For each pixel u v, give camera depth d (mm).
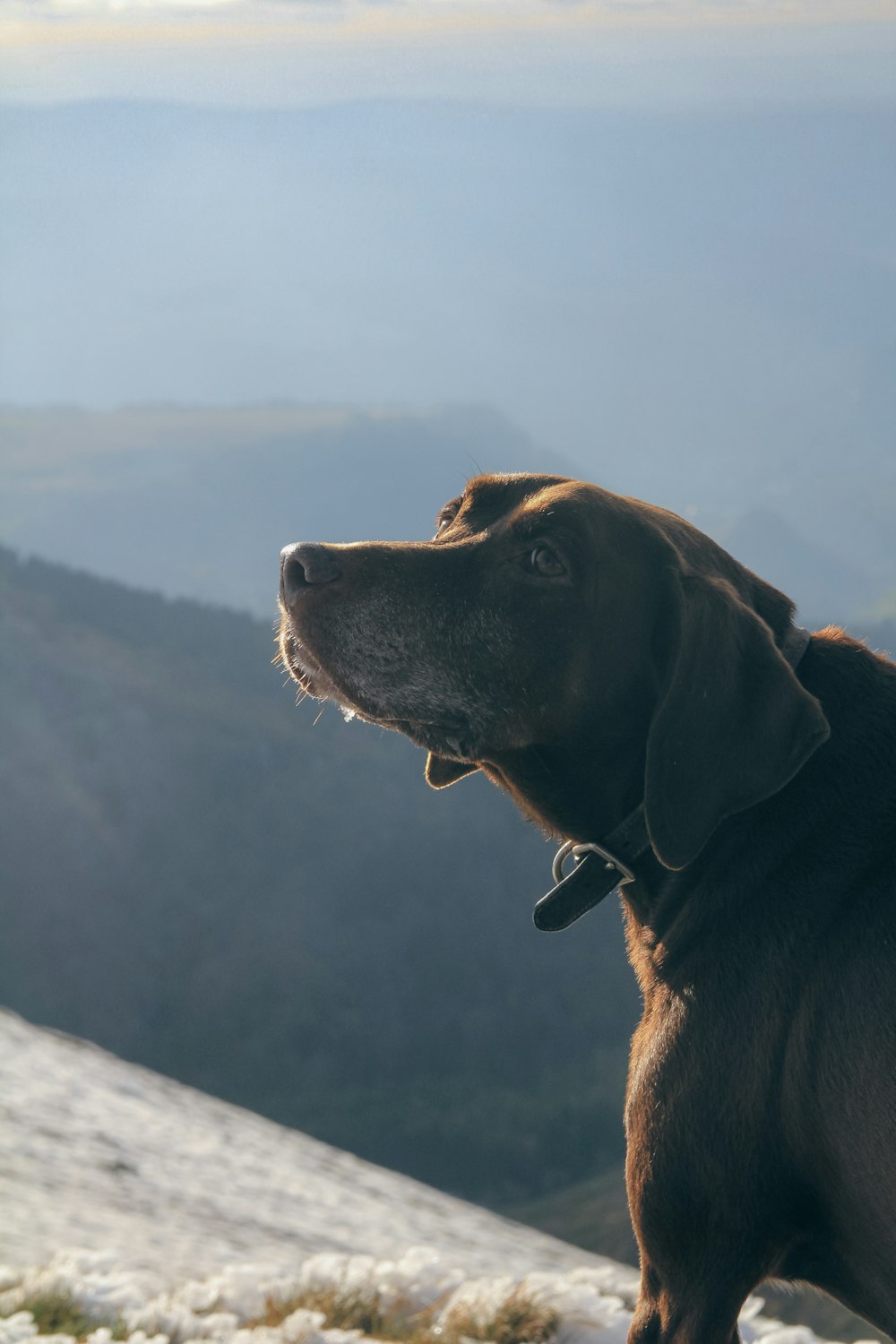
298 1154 23172
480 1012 149375
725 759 2600
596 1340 4820
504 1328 4871
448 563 3086
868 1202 2350
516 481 3266
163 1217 13227
